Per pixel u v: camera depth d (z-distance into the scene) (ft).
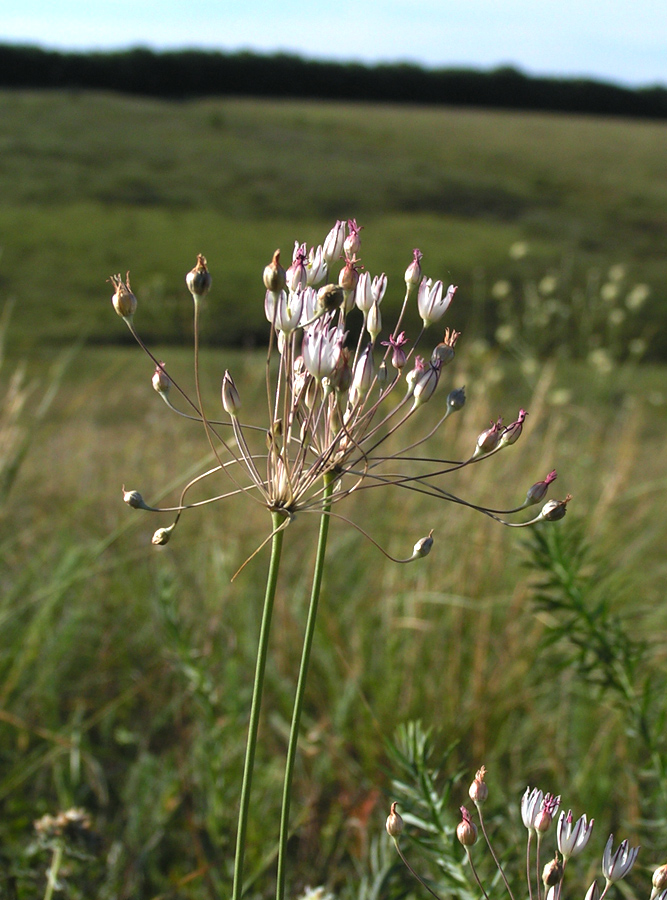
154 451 15.93
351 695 8.86
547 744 8.69
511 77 191.31
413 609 10.09
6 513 10.91
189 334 54.13
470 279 73.26
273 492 4.05
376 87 188.75
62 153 110.22
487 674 9.74
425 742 5.53
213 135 132.67
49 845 5.93
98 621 10.52
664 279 81.82
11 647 9.10
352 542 12.48
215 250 79.36
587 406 19.52
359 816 7.54
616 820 7.75
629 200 117.60
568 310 20.98
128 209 91.56
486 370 15.25
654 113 193.98
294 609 10.66
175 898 6.76
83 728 8.30
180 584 10.83
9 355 46.37
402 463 13.83
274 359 19.58
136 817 7.48
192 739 8.72
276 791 8.21
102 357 45.39
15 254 71.46
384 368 4.14
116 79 169.48
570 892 5.93
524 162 135.44
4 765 8.30
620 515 12.98
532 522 3.89
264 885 6.97
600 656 6.58
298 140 136.36
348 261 4.14
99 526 12.84
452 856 5.14
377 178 115.44
